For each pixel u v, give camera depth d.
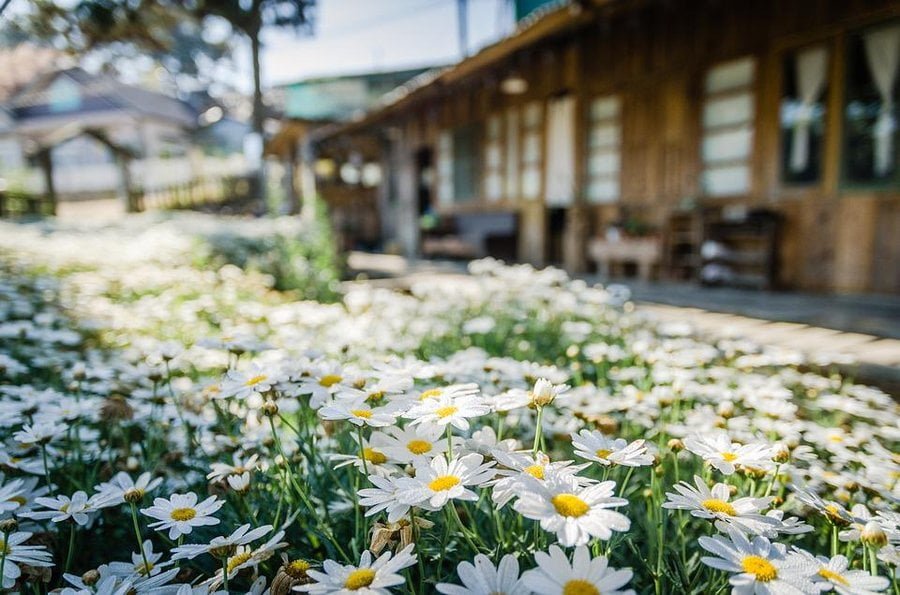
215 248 6.50
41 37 6.60
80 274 4.37
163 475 1.31
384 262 8.72
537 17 5.08
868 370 2.36
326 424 1.18
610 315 3.15
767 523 0.76
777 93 4.85
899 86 4.13
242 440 1.29
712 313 3.75
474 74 6.86
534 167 7.50
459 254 8.87
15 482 1.05
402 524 0.84
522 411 1.38
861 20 4.26
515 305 3.41
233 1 9.97
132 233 7.78
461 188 8.95
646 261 5.81
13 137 26.14
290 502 1.07
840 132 4.45
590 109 6.63
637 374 1.94
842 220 4.50
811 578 0.69
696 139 5.52
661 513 0.95
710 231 5.21
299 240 6.45
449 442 0.88
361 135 11.98
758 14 4.94
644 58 5.96
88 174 25.05
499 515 0.95
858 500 1.10
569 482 0.75
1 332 2.11
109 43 7.47
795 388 2.05
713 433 1.11
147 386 1.80
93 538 1.15
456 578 0.91
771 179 4.94
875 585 0.67
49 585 1.04
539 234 7.49
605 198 6.57
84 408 1.30
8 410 1.28
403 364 1.33
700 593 0.89
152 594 0.80
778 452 0.90
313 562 0.95
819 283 4.66
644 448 0.87
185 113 29.61
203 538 1.03
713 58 5.32
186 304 3.60
